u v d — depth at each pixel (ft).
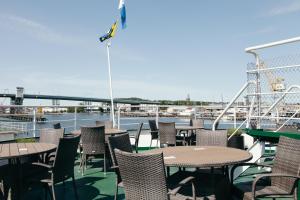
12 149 10.57
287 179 7.96
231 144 16.80
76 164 19.27
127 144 10.89
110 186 13.99
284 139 8.43
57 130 14.48
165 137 20.52
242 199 8.16
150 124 24.09
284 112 13.80
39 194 12.87
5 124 23.67
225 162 7.78
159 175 6.73
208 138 13.02
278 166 8.42
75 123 26.08
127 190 7.30
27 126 22.95
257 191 8.00
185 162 7.81
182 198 7.74
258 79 14.35
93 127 15.94
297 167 7.63
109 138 9.71
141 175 6.93
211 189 8.70
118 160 7.30
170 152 9.68
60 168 9.91
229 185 9.08
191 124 25.77
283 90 13.17
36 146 11.43
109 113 31.35
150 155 6.75
